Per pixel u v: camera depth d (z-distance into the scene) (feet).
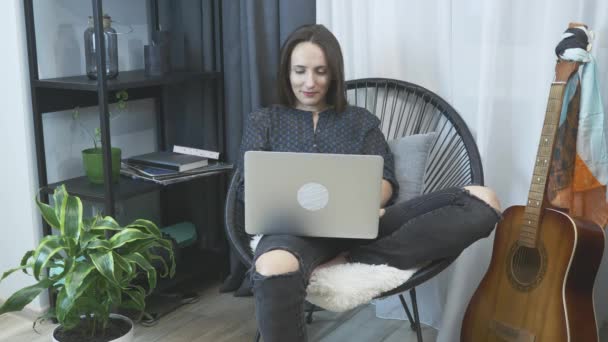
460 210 5.81
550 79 6.55
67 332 6.11
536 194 6.00
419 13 7.20
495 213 5.80
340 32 7.64
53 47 7.57
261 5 7.84
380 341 7.25
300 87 6.84
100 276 5.87
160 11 8.67
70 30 7.76
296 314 5.17
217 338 7.30
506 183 7.03
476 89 7.01
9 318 7.68
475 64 6.96
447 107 6.99
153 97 8.87
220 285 8.71
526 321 6.05
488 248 7.19
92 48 7.19
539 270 6.01
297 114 7.04
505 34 6.66
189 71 8.39
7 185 7.57
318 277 5.57
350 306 5.53
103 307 5.97
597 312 7.16
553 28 6.44
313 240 5.72
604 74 6.49
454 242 5.74
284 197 5.31
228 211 6.38
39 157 7.32
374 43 7.52
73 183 7.58
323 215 5.35
